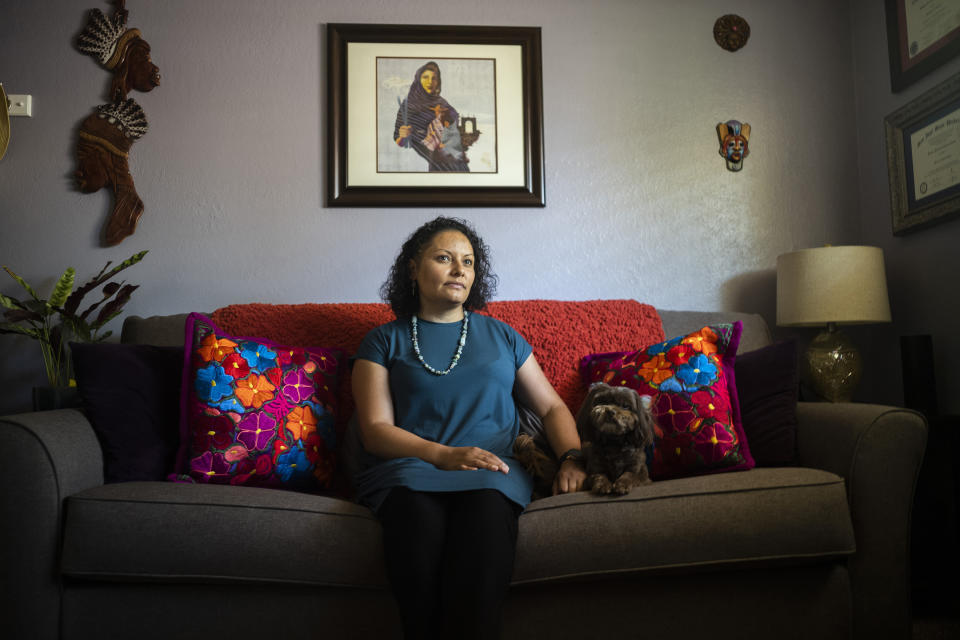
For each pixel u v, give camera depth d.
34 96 2.39
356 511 1.43
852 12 2.65
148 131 2.42
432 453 1.47
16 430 1.35
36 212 2.37
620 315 2.16
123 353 1.72
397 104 2.50
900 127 2.34
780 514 1.40
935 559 1.81
